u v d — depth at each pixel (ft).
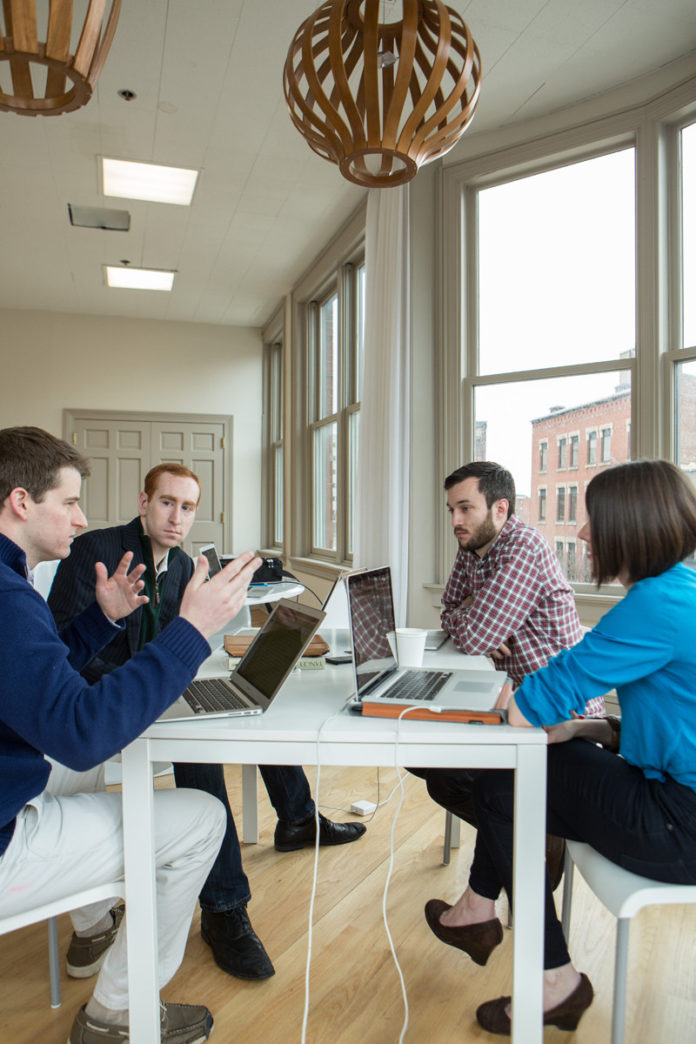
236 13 9.14
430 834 7.70
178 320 24.06
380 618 5.65
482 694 4.76
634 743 4.17
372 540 12.55
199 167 13.44
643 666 3.99
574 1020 4.43
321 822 7.42
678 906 6.43
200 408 24.25
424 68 4.83
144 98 11.13
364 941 5.72
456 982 5.22
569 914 5.62
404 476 12.00
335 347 18.79
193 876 4.47
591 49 9.62
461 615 7.20
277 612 5.43
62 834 3.95
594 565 4.42
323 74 5.10
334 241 16.80
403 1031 4.38
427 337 12.47
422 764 4.10
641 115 10.15
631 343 10.36
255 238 16.98
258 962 5.28
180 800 4.48
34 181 14.08
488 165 11.76
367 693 4.76
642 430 10.04
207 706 4.50
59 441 4.16
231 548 24.40
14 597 3.57
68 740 3.40
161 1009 4.52
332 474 18.67
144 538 6.33
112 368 23.52
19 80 3.93
